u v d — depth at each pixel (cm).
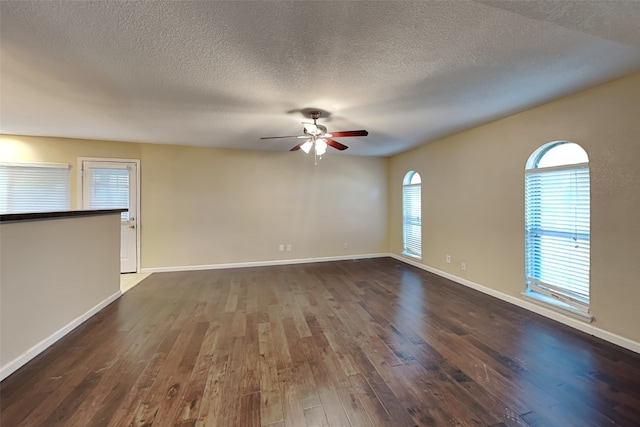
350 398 172
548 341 241
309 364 209
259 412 161
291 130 390
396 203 591
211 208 508
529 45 185
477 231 380
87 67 213
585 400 169
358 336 252
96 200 455
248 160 525
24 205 426
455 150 418
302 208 558
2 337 191
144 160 476
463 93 263
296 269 504
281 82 239
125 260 473
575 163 269
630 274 227
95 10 150
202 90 255
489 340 244
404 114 321
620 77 230
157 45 184
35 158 429
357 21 161
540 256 305
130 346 234
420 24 164
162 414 158
